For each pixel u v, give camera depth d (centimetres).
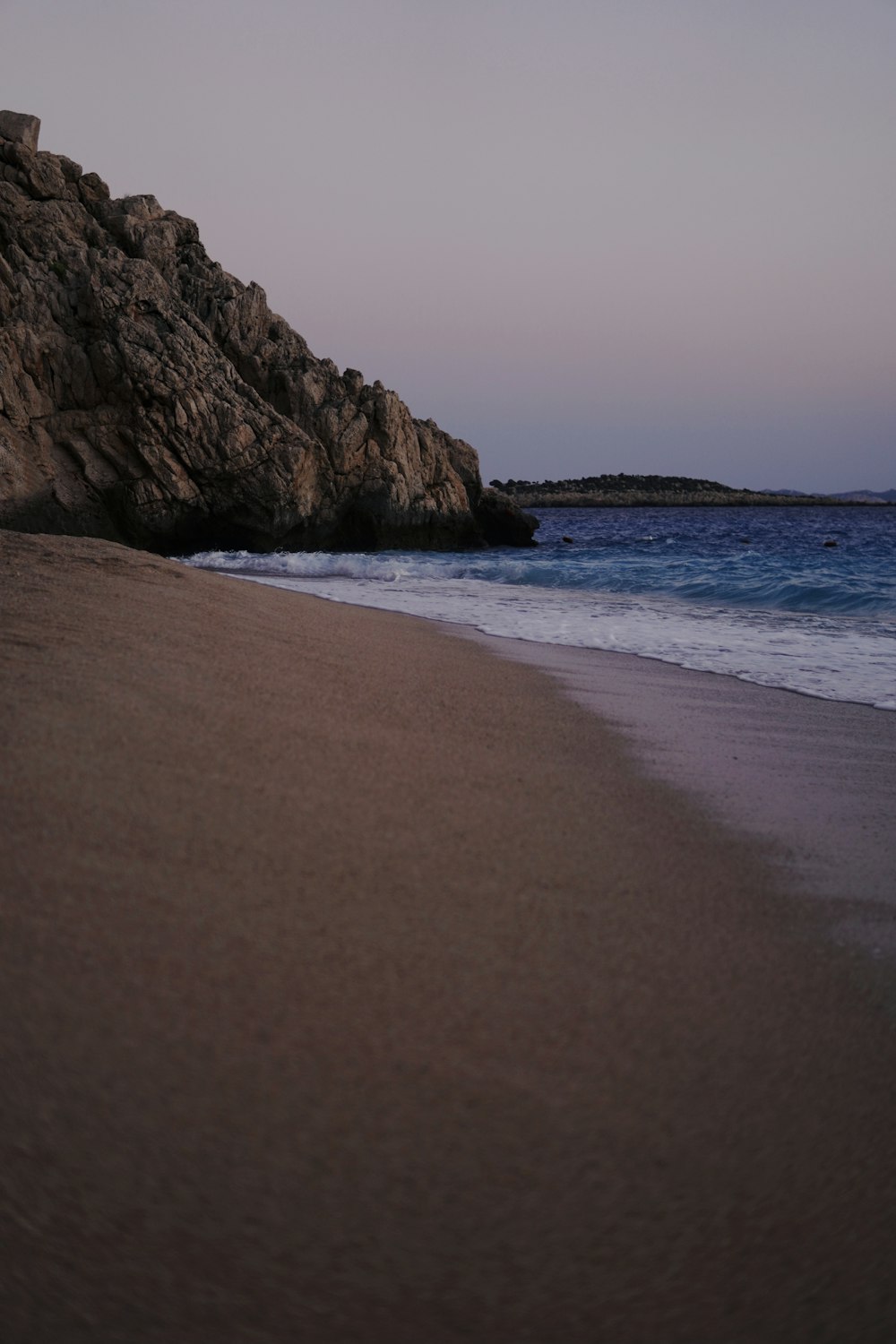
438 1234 142
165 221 3047
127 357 2611
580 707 580
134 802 265
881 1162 170
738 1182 161
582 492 13300
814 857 336
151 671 426
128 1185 141
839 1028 215
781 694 669
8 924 194
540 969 221
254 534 2817
